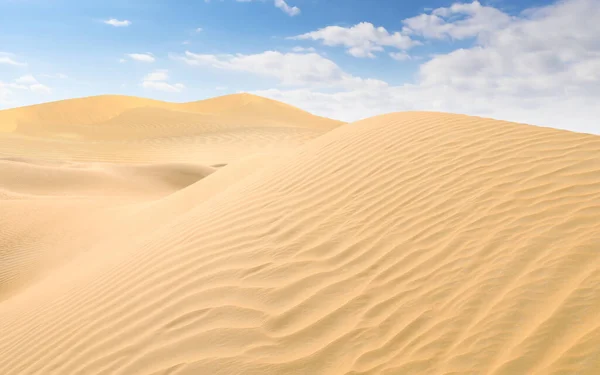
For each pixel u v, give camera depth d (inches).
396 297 124.6
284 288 141.3
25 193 690.2
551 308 101.4
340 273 143.0
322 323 121.6
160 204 417.1
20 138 1438.2
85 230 440.5
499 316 104.6
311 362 109.0
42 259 392.5
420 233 153.0
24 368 149.6
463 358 96.5
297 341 117.2
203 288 154.4
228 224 207.2
